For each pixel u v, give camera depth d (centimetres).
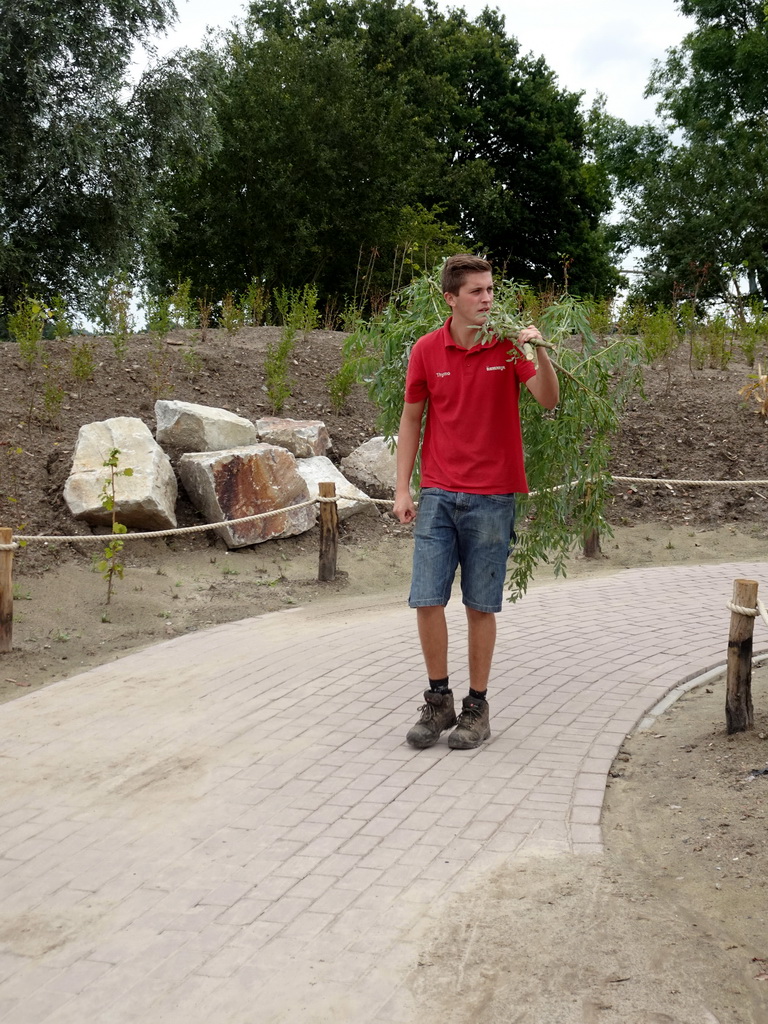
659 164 3644
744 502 1083
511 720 519
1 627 686
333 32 3491
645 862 367
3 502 907
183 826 415
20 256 2259
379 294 1791
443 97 3481
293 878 366
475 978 300
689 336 1694
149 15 2273
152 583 841
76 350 1141
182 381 1173
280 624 756
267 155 3020
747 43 3412
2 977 317
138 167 2383
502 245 3828
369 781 449
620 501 1096
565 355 538
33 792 460
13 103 2181
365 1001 293
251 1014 290
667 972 298
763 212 3250
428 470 482
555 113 3844
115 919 346
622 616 728
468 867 366
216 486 924
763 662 607
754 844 370
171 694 591
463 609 759
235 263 3164
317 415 1175
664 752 469
